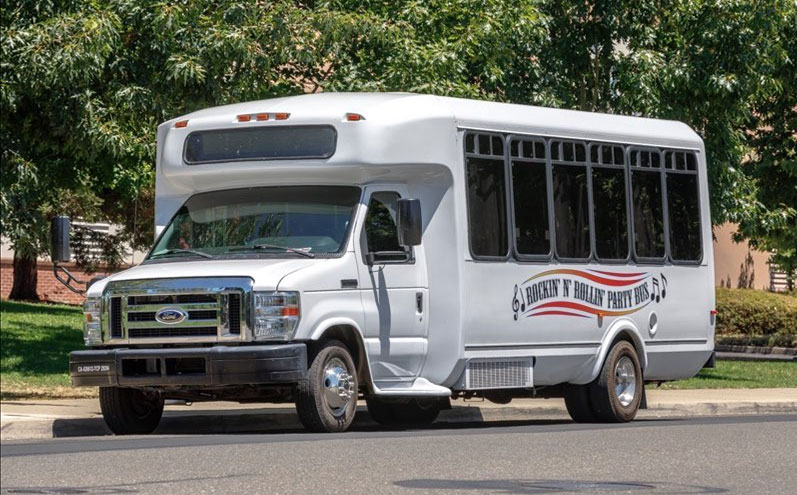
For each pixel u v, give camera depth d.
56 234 19.11
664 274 22.44
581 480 12.49
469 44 27.38
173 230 19.06
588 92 33.34
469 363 19.25
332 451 14.81
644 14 32.69
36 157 30.70
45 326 40.56
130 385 17.55
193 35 25.66
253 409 22.28
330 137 18.45
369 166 18.39
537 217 20.30
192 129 19.27
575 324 20.73
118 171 38.78
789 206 43.47
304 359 17.17
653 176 22.42
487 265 19.45
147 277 17.67
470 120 19.48
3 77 24.36
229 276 17.30
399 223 17.98
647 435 17.48
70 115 25.09
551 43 32.28
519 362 20.00
